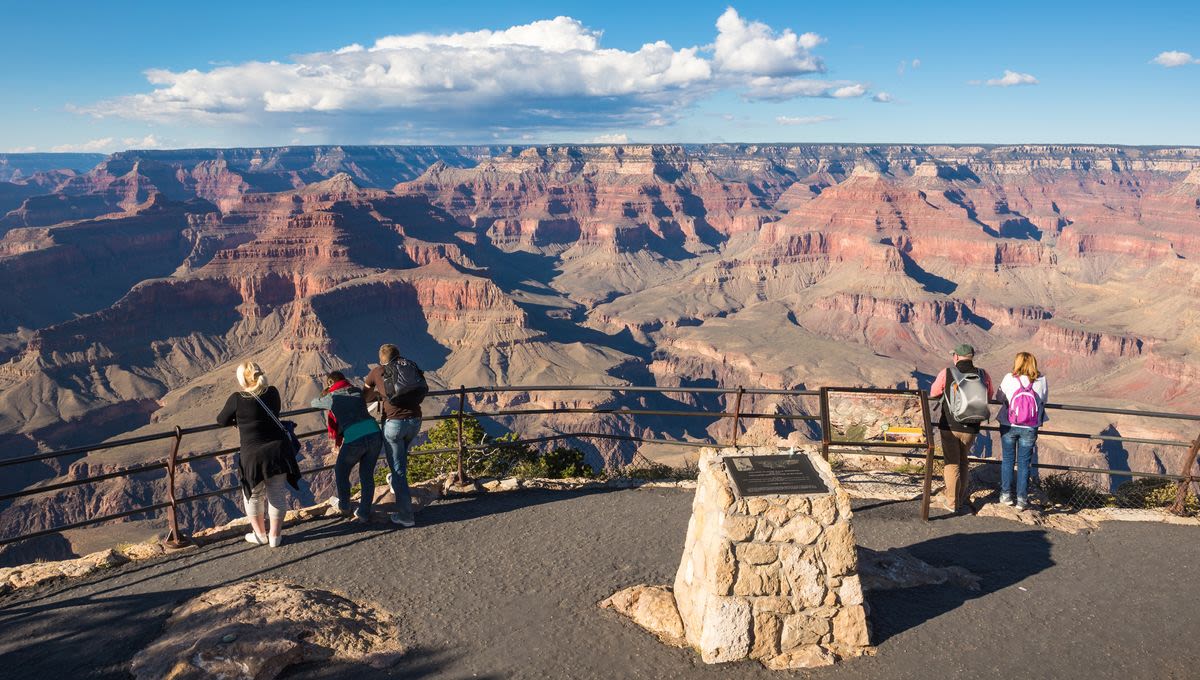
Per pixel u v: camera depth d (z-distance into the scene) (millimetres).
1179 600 9414
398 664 8008
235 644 7852
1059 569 10266
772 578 7996
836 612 8125
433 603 9281
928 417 11766
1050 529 11664
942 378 12039
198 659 7680
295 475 10867
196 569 10336
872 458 16391
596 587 9656
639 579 9875
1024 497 12258
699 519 8633
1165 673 7902
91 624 8891
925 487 11898
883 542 11141
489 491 13539
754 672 7828
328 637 8258
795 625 8039
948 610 9094
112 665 7984
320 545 11031
